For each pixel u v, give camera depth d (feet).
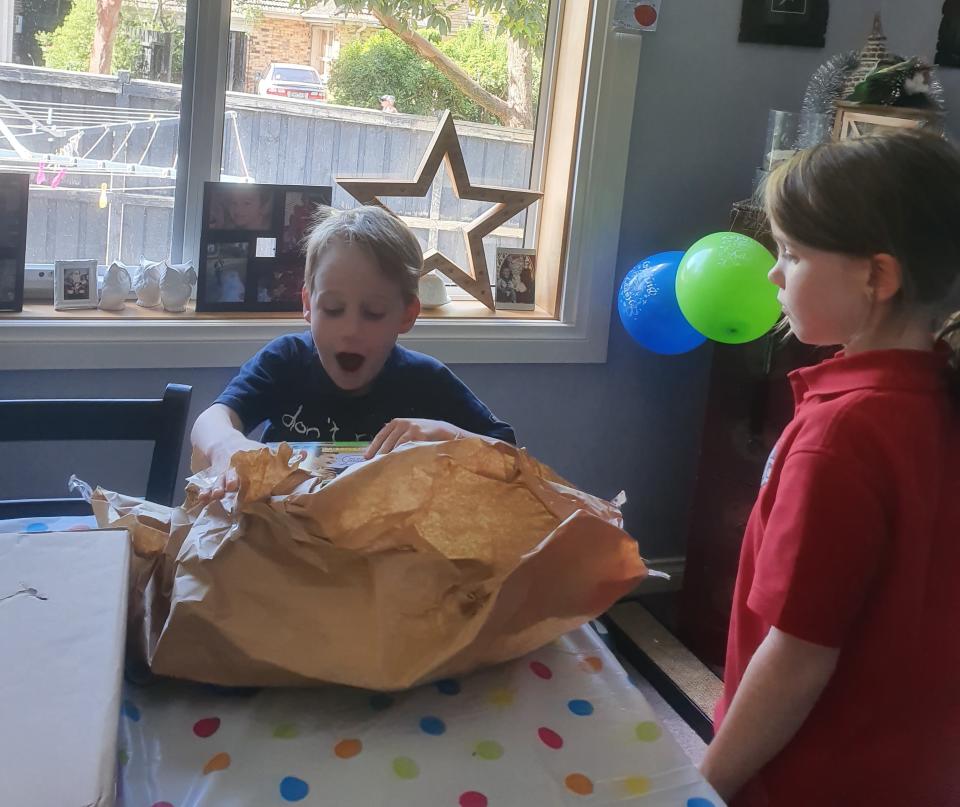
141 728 2.42
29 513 4.12
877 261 2.78
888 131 2.98
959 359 2.88
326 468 3.07
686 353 7.46
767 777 3.05
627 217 7.07
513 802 2.26
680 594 7.29
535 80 7.07
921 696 2.91
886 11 7.32
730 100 7.09
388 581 2.50
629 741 2.51
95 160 6.15
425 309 6.89
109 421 4.19
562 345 7.00
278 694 2.59
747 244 5.56
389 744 2.42
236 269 6.30
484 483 2.68
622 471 7.55
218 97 6.19
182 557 2.52
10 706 1.98
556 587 2.63
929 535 2.82
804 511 2.75
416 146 6.88
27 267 6.15
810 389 3.01
